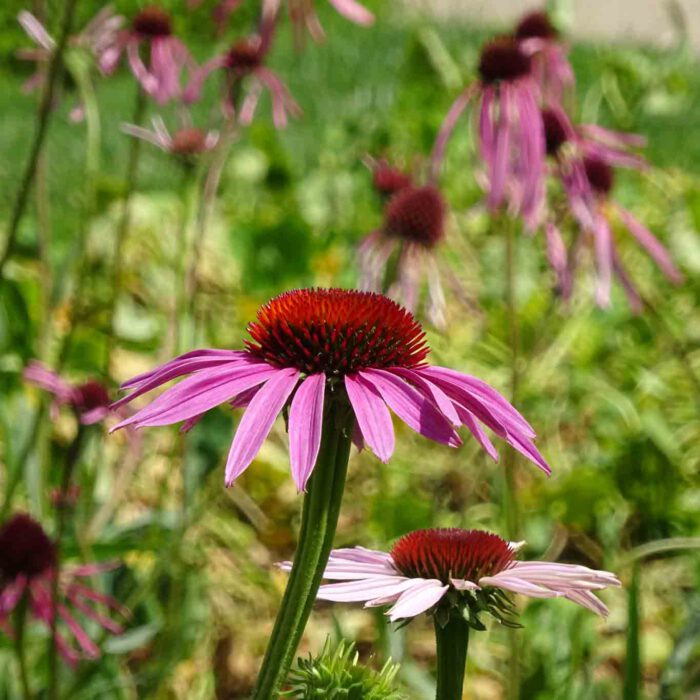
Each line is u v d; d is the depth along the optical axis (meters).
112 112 2.68
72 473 1.11
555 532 1.33
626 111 1.65
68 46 1.23
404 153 2.00
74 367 1.34
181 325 1.25
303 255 1.59
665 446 1.35
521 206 1.21
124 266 1.62
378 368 0.93
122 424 0.91
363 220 1.92
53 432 1.28
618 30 4.66
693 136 2.73
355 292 0.95
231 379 0.92
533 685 1.16
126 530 1.22
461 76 1.94
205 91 2.87
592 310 1.63
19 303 1.22
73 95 1.29
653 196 2.10
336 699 0.93
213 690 1.21
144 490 1.33
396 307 0.94
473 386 0.93
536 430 1.50
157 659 1.19
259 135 2.01
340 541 1.33
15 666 1.16
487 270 1.78
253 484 1.37
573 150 1.26
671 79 1.66
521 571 0.94
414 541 0.94
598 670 1.23
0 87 2.96
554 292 1.28
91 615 1.12
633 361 1.64
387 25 4.11
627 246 1.88
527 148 1.22
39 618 1.10
